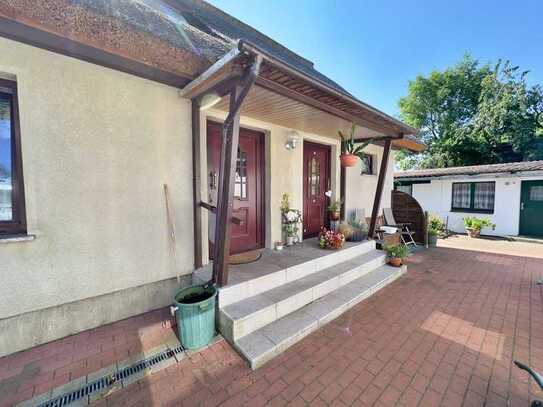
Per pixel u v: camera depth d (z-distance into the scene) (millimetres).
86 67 2352
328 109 3248
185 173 3078
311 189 5305
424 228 6973
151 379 1874
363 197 6480
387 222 7023
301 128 4488
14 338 2111
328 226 5695
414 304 3285
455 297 3516
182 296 2443
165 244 2949
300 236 4789
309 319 2664
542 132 12836
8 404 1633
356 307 3188
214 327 2445
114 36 1984
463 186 9656
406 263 5270
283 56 5668
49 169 2205
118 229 2609
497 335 2555
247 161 4094
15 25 1799
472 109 15461
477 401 1730
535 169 7617
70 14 1776
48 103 2180
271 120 3961
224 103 3170
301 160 4754
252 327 2412
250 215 4176
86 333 2410
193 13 4496
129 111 2627
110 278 2582
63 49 2168
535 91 12375
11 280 2082
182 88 2951
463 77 15562
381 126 4262
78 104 2326
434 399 1749
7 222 2158
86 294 2445
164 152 2896
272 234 4301
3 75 2059
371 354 2240
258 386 1846
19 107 2068
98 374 1900
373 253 4676
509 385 1876
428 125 17469
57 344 2240
